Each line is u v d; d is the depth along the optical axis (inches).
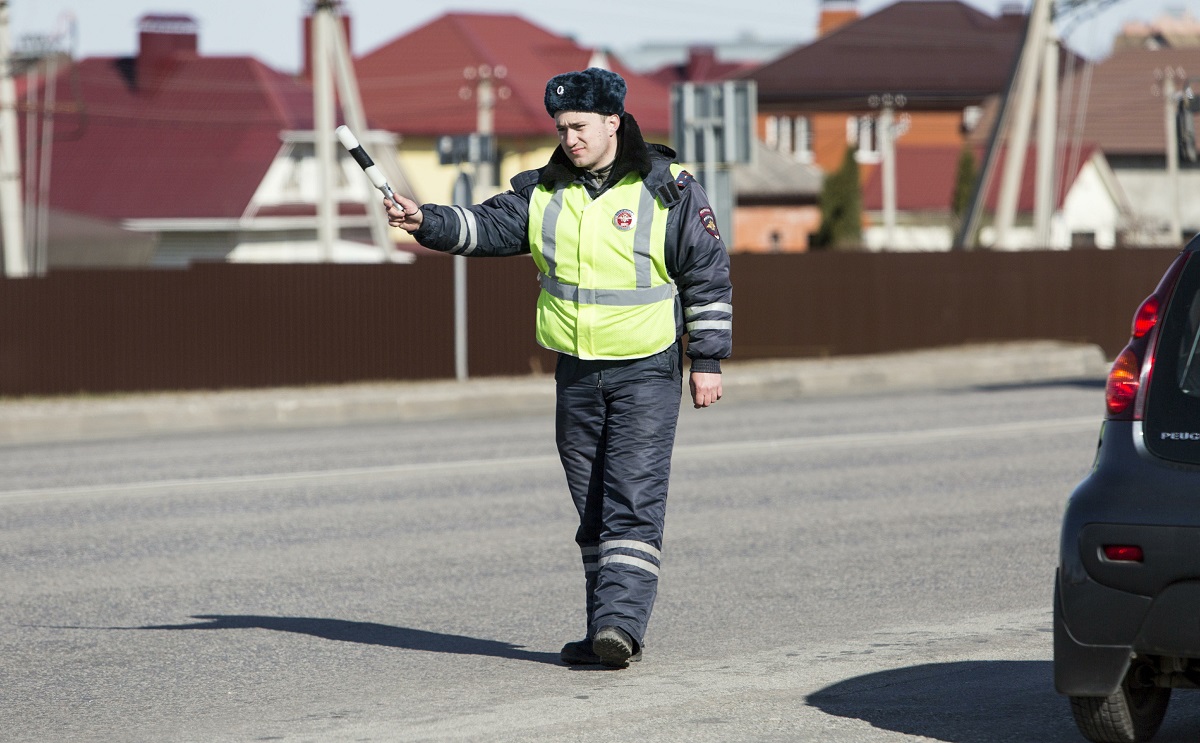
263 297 2100.1
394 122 6382.9
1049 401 1857.8
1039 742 506.0
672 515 1037.8
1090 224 6082.7
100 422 1731.1
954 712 545.3
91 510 1104.2
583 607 761.6
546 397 1951.3
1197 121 5339.6
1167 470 455.2
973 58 6939.0
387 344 2143.2
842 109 6904.5
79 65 5374.0
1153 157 6259.8
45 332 2027.6
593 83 590.6
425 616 745.0
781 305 2416.3
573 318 597.3
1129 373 471.5
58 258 3799.2
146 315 2062.0
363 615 749.3
